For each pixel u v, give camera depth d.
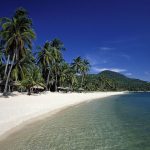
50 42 65.06
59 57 67.62
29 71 48.94
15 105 26.20
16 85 51.84
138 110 29.61
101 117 22.56
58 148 11.84
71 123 18.88
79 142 13.00
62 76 76.00
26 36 39.59
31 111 23.06
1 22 39.56
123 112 27.14
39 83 55.50
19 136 13.78
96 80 136.12
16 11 39.72
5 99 32.91
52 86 76.12
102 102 46.16
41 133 14.90
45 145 12.29
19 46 39.84
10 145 12.05
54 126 17.41
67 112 26.39
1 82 50.22
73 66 89.44
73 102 41.47
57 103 35.09
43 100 36.28
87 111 27.92
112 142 13.02
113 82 157.75
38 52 61.62
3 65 50.59
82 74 93.81
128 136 14.41
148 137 14.17
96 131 15.88
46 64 62.62
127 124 18.56
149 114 25.12
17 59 41.34
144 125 18.16
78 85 98.50
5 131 14.57
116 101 50.38
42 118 20.69
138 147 12.07
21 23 39.81
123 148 11.91
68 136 14.34
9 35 39.66
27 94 48.09
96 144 12.59
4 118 17.78
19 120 17.97
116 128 16.94
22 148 11.65
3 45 40.78
